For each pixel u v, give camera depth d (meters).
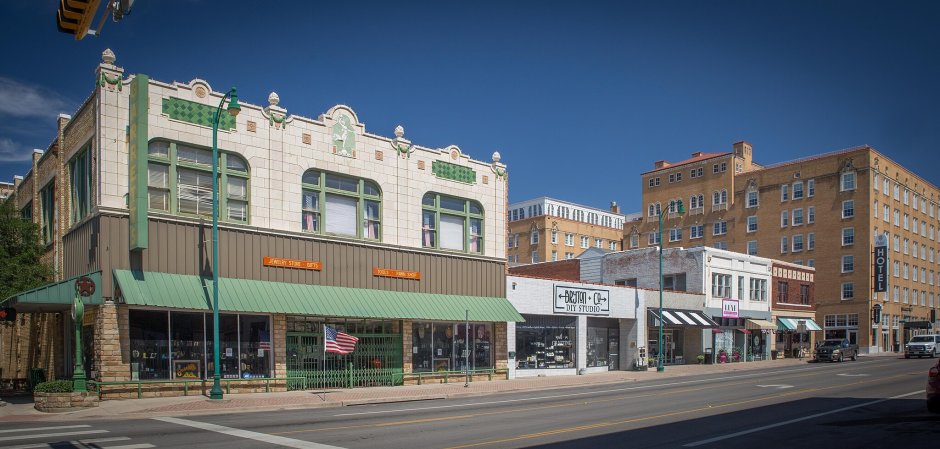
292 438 13.65
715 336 49.69
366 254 27.64
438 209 30.78
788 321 58.09
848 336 71.94
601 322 40.41
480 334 32.06
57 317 26.02
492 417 17.44
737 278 52.88
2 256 26.56
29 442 13.12
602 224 115.19
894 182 77.81
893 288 75.88
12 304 21.34
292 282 25.30
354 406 21.09
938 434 13.84
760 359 55.03
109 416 17.62
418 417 17.50
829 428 14.88
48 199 28.89
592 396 23.94
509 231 101.06
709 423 15.95
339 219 27.27
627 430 14.82
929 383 16.55
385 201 28.62
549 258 95.38
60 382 18.80
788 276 59.91
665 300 44.75
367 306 26.55
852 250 72.75
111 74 21.91
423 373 29.11
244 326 24.09
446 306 29.52
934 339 54.47
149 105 22.48
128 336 21.39
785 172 79.75
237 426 15.62
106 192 21.55
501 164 33.81
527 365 34.84
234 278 23.84
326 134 26.94
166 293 21.62
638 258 52.28
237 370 23.75
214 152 21.80
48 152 28.22
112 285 21.22
